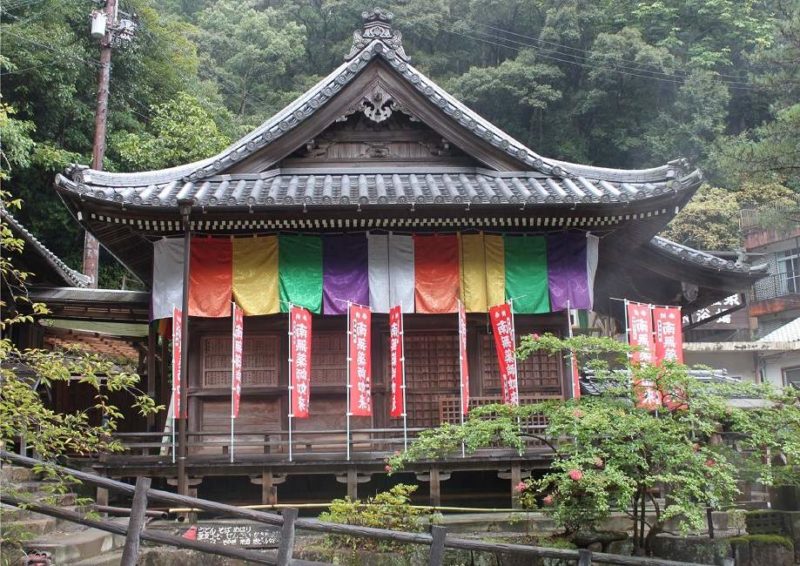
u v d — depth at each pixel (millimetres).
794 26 18109
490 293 14711
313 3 54500
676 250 16438
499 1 49094
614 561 8625
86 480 8500
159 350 18781
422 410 14758
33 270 17391
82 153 28578
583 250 14930
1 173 8367
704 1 45531
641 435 9844
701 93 41281
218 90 45031
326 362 14773
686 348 26109
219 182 15133
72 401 18328
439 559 8523
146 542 11312
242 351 14727
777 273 37406
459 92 45031
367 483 14703
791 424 10086
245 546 11789
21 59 25609
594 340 10445
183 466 12836
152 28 31766
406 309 14555
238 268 14484
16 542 9047
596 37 45281
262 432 13336
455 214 13914
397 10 51219
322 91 15242
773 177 18562
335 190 14469
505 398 13617
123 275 30812
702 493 9312
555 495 10414
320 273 14594
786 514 11711
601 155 45906
